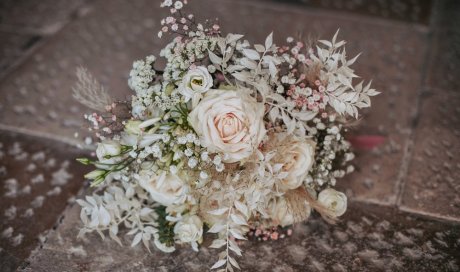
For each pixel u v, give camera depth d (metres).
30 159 0.91
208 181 0.67
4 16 1.29
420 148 0.92
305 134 0.71
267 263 0.74
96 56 1.15
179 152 0.65
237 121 0.63
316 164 0.74
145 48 1.17
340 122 0.76
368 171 0.88
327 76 0.68
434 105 1.01
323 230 0.78
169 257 0.75
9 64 1.13
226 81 0.70
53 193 0.85
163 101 0.67
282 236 0.76
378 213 0.81
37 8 1.33
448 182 0.86
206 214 0.70
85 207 0.71
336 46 0.68
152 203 0.76
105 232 0.78
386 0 1.36
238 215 0.68
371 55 1.14
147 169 0.68
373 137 0.93
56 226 0.80
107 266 0.74
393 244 0.77
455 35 1.20
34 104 1.02
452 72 1.09
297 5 1.33
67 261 0.75
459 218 0.80
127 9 1.31
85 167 0.90
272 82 0.68
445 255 0.75
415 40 1.19
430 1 1.35
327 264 0.74
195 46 0.67
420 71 1.10
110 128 0.71
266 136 0.66
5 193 0.85
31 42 1.20
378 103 1.01
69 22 1.26
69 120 0.99
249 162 0.67
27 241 0.78
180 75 0.67
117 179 0.73
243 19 1.26
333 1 1.35
